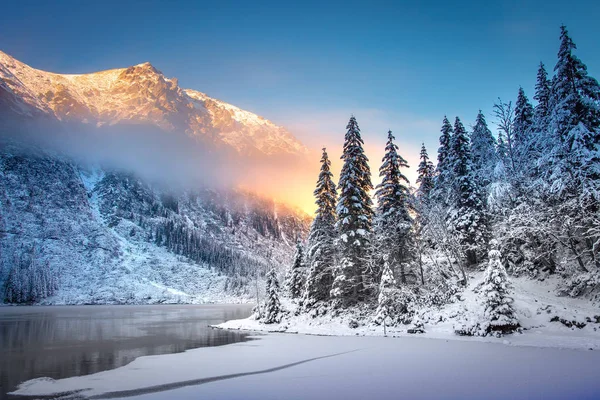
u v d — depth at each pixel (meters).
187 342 33.12
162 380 17.33
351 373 17.61
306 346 27.70
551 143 31.95
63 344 32.69
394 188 39.25
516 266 36.31
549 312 26.81
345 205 39.69
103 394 14.99
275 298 44.78
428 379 15.80
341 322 37.56
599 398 12.66
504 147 38.19
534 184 32.38
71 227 177.88
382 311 34.19
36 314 80.81
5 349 29.72
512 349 22.53
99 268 157.00
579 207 29.59
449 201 42.03
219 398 13.69
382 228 39.72
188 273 175.50
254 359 22.66
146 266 170.75
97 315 78.19
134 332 43.12
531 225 32.34
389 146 40.00
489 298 27.03
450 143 43.44
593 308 25.89
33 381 17.75
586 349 21.31
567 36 31.02
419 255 39.75
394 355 22.12
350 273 39.41
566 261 30.84
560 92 31.17
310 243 44.62
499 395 13.14
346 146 41.34
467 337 27.31
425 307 34.44
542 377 15.58
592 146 29.30
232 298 159.12
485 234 38.47
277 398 13.45
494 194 35.97
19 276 128.75
